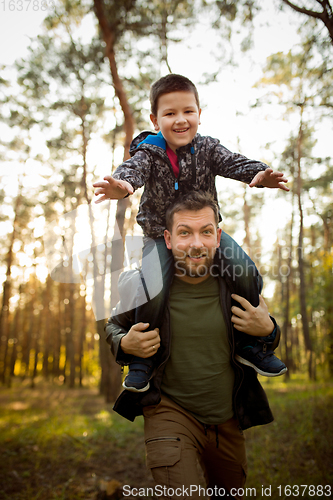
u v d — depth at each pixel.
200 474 3.45
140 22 7.10
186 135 1.76
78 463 4.18
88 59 9.73
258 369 1.71
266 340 1.74
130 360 1.73
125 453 4.62
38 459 4.29
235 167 1.81
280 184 1.59
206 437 1.79
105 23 7.57
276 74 6.05
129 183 1.54
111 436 5.42
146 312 1.66
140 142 1.94
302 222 15.04
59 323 26.03
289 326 20.55
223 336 1.75
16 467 4.05
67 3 7.65
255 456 3.65
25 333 31.03
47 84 11.34
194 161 1.83
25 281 24.39
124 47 8.17
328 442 3.69
